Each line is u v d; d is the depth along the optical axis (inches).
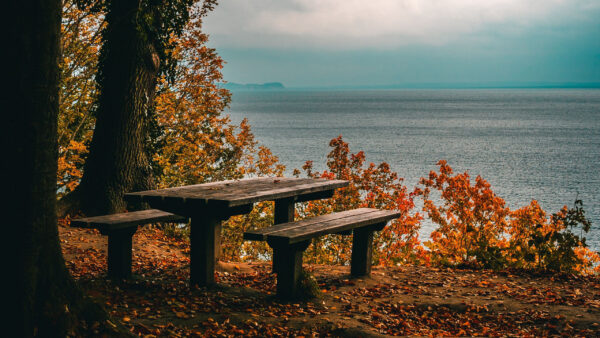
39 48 140.1
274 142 4495.6
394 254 496.4
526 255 331.6
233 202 227.3
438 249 400.5
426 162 3166.8
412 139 4852.4
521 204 1887.3
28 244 143.3
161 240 388.2
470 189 438.0
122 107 412.5
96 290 234.4
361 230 285.6
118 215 262.4
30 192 142.4
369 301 247.1
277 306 229.0
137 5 416.2
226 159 761.0
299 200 352.8
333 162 587.2
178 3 490.6
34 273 144.8
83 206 406.3
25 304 142.6
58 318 147.8
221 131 752.3
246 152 775.7
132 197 242.7
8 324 140.8
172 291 240.4
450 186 448.8
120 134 412.8
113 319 164.2
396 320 224.4
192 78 715.4
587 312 240.4
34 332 143.6
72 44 601.6
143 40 415.5
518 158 3462.1
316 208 576.7
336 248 545.3
